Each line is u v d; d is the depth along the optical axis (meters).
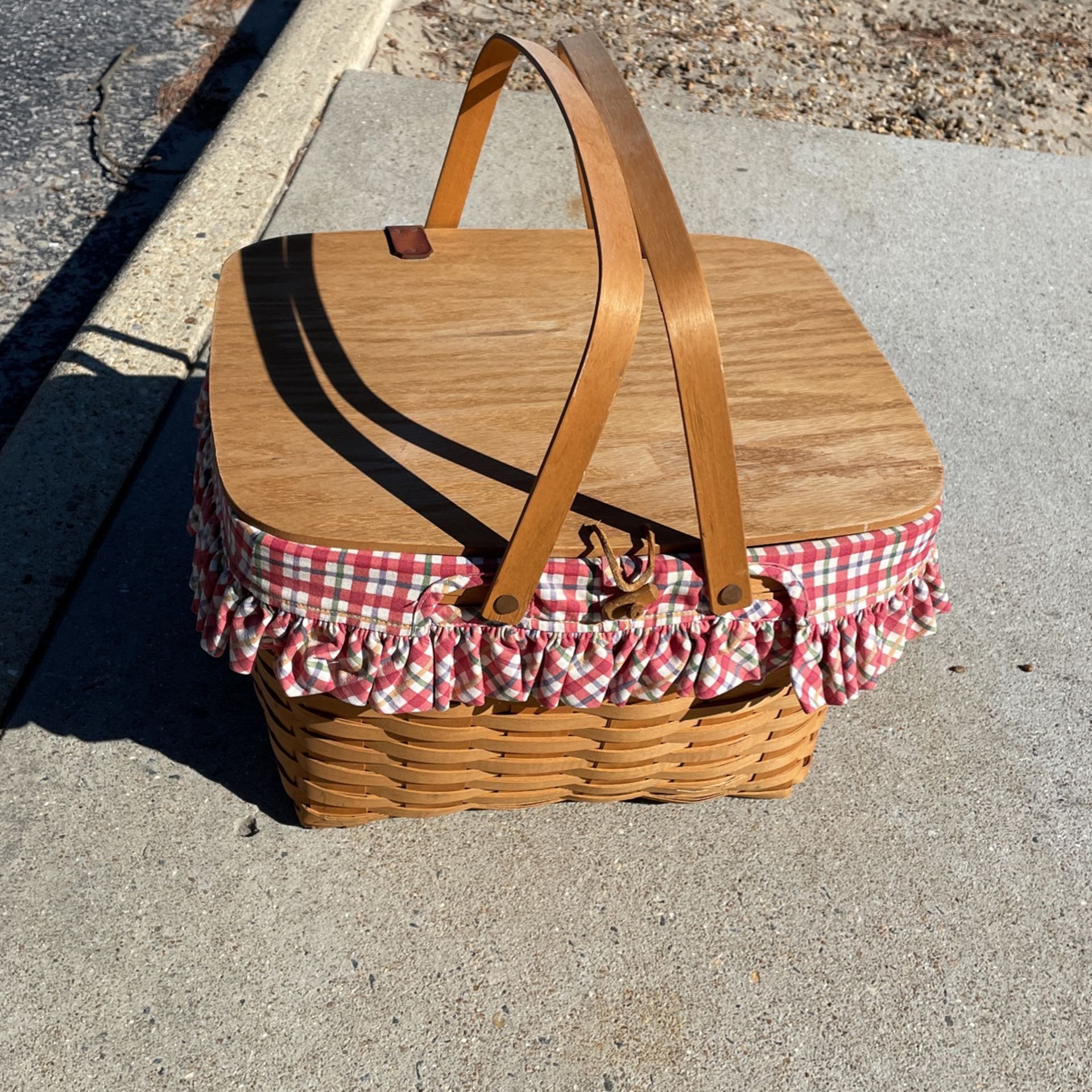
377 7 3.31
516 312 1.43
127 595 1.70
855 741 1.65
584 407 0.95
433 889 1.42
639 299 0.93
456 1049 1.28
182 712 1.57
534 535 1.02
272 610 1.12
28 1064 1.23
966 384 2.34
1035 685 1.76
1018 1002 1.38
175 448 1.93
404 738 1.26
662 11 3.88
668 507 1.16
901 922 1.44
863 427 1.28
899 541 1.16
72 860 1.40
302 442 1.19
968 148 3.13
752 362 1.38
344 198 2.60
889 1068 1.30
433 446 1.21
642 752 1.30
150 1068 1.24
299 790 1.39
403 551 1.07
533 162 2.82
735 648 1.15
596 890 1.44
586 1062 1.28
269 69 2.96
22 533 1.73
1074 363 2.43
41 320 2.53
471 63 3.36
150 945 1.33
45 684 1.58
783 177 2.92
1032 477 2.14
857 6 4.16
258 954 1.34
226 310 1.38
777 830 1.53
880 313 2.51
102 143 3.12
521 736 1.26
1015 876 1.51
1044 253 2.76
